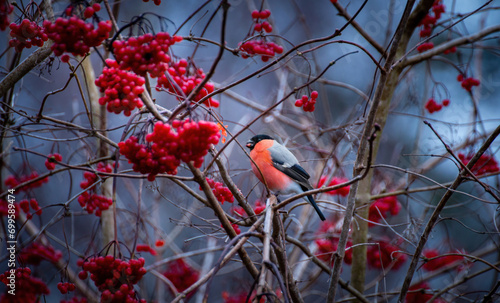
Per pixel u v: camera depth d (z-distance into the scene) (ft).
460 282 28.96
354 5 56.90
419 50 34.17
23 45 20.34
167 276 36.09
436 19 33.14
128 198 46.32
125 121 43.19
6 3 19.34
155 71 16.24
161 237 36.88
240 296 35.22
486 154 30.09
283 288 14.74
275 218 22.40
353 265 33.22
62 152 40.93
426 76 39.78
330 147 39.60
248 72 54.39
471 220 45.11
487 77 49.34
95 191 26.43
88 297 32.32
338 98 54.49
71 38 15.84
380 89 21.20
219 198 24.73
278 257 22.03
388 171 38.09
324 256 36.58
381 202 36.40
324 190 18.69
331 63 20.16
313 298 45.75
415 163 38.55
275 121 43.01
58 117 49.34
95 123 31.73
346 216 22.90
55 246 45.55
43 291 23.97
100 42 16.24
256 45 23.24
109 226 32.35
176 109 16.93
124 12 53.16
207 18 54.70
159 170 16.71
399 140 51.11
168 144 15.81
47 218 46.39
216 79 53.88
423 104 39.27
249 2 40.91
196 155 16.35
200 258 43.55
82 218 47.32
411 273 23.22
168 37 15.92
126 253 38.24
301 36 58.03
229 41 54.95
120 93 16.71
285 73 38.91
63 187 47.55
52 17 22.97
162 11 54.03
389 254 35.58
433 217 22.57
